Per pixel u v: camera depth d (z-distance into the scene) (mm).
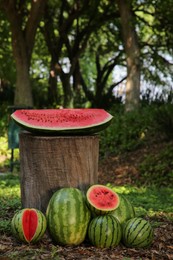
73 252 4883
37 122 5461
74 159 5445
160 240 5668
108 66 26609
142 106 20188
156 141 15406
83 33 23422
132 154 15258
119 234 5117
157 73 25438
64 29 23250
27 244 5121
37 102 22812
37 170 5465
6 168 15727
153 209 8102
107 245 5043
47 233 5418
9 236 5602
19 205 7484
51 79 23672
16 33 18969
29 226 5109
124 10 18281
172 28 21578
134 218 5234
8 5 18438
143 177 12953
